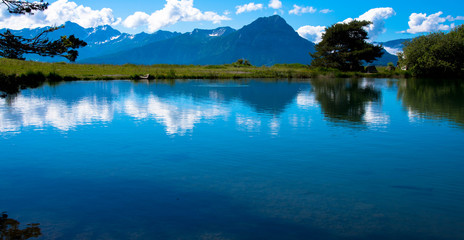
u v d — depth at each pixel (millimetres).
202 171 7816
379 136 11664
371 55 78000
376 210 5746
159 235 4867
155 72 58500
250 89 33188
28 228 5059
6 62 54875
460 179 7320
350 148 10023
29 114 16188
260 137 11477
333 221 5328
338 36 78812
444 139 11219
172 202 6047
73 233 4918
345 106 20078
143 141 10836
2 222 5242
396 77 62375
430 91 31500
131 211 5676
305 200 6164
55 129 12742
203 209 5758
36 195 6383
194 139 11125
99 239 4746
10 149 9805
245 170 7906
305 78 60406
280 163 8477
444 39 57906
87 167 8117
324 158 8945
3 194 6426
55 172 7750
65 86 35156
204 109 18328
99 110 17703
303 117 15797
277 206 5891
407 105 20625
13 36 7867
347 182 7129
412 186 6902
